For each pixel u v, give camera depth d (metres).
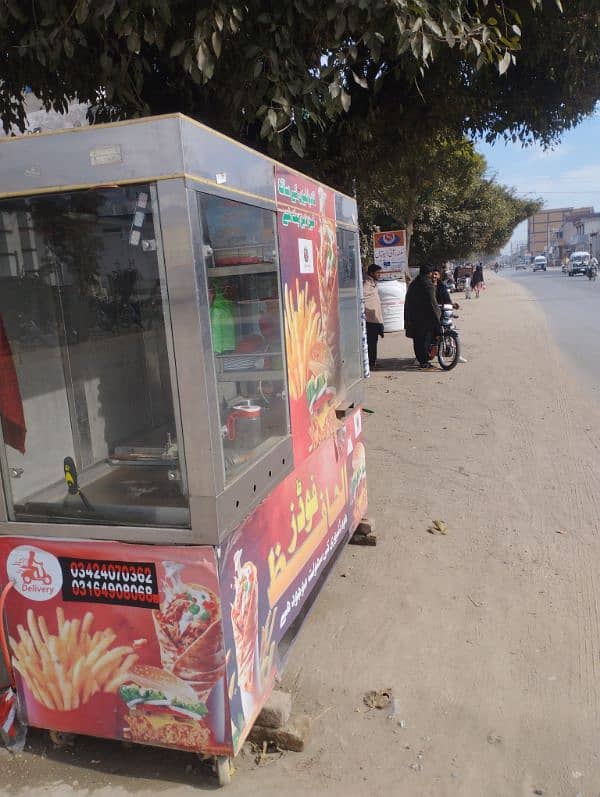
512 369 10.38
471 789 2.35
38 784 2.41
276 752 2.55
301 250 2.96
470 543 4.32
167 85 5.07
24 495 2.33
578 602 3.57
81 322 2.31
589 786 2.35
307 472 3.05
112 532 2.20
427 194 23.77
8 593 2.36
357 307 4.18
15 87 5.10
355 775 2.42
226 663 2.19
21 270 2.26
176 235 1.95
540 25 5.71
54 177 2.02
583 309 21.72
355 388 4.03
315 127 5.91
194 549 2.13
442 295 10.80
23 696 2.45
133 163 1.95
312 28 4.09
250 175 2.39
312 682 2.97
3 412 2.27
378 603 3.62
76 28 3.60
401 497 5.15
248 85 4.01
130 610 2.24
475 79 6.42
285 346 2.74
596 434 6.64
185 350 2.01
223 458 2.20
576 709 2.74
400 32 3.56
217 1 3.41
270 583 2.59
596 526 4.52
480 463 5.88
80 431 2.37
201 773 2.43
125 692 2.31
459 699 2.83
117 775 2.43
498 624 3.38
